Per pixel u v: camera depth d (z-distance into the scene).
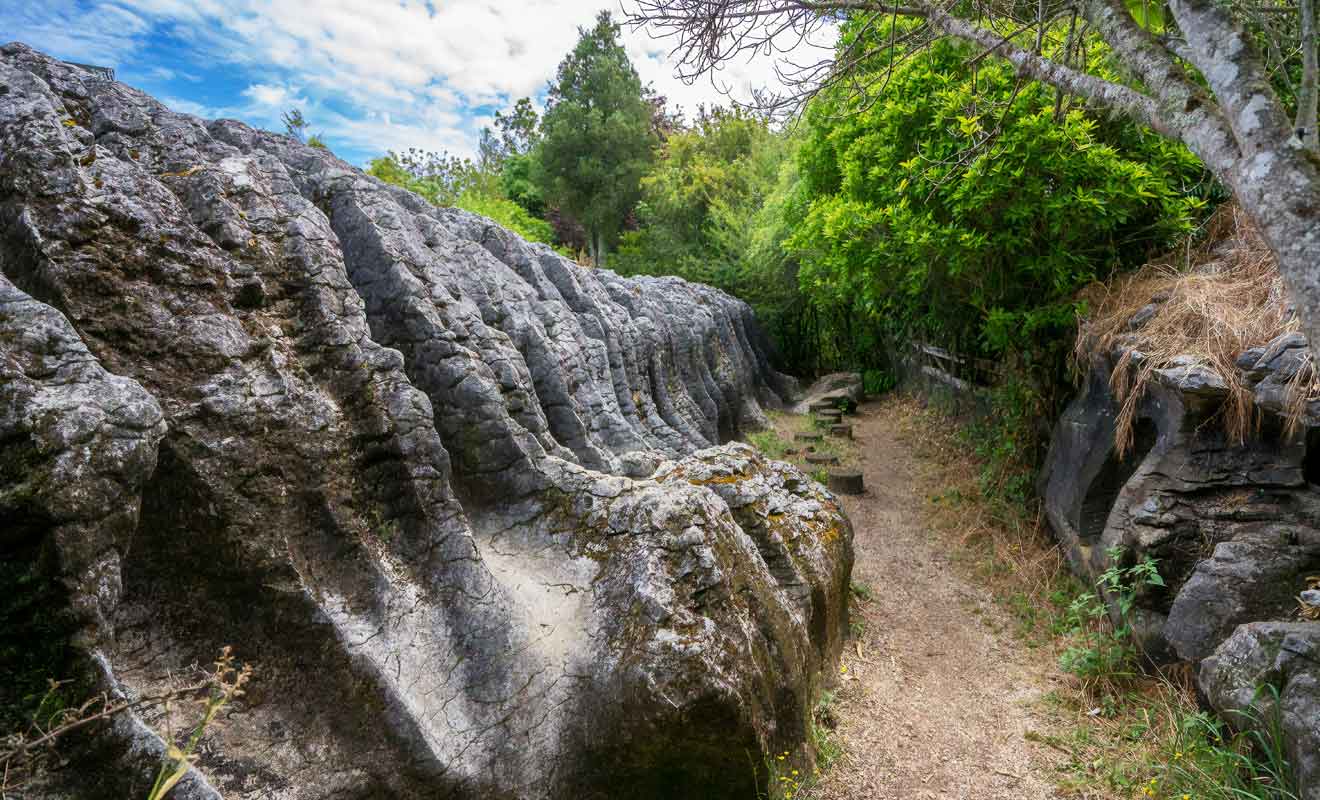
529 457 4.08
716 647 3.21
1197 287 5.27
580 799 3.19
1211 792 3.28
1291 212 2.08
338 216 4.43
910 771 3.81
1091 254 6.60
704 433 10.45
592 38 30.95
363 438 3.29
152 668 2.53
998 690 4.62
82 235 2.70
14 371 2.08
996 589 6.01
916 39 4.49
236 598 2.75
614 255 29.17
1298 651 3.25
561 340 6.59
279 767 2.54
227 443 2.78
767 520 4.70
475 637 3.21
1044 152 5.66
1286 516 4.27
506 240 7.07
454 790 2.86
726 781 3.25
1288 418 4.09
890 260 6.86
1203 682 3.66
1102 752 3.85
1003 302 7.06
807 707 3.92
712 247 22.34
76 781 2.05
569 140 30.33
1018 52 3.23
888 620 5.64
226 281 3.12
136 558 2.63
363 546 3.09
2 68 3.21
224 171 3.61
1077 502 5.92
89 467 2.12
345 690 2.78
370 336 3.96
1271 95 2.22
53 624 2.06
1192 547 4.48
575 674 3.29
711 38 3.82
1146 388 5.13
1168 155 5.95
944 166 6.22
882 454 10.62
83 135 3.13
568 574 3.67
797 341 19.83
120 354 2.67
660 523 3.62
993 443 8.31
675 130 30.06
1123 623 4.73
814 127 9.79
